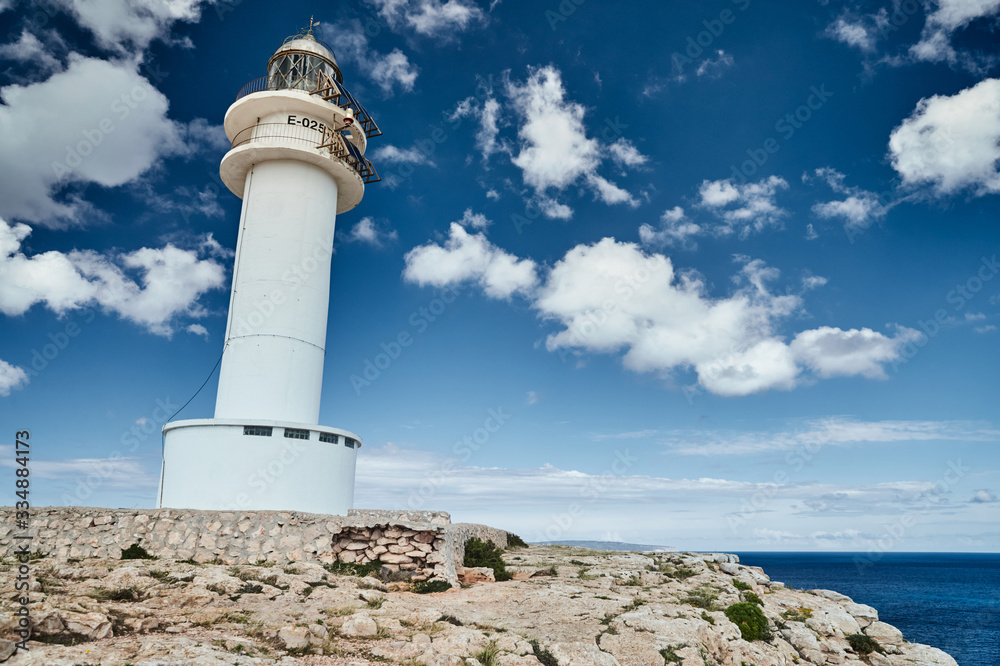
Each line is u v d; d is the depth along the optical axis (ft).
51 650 30.45
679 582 78.59
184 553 66.18
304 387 89.15
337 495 85.97
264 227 92.48
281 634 38.50
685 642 47.06
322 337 93.91
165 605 44.68
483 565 78.64
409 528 69.31
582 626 47.73
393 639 41.78
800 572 565.12
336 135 96.22
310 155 94.38
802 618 77.56
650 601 61.67
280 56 103.65
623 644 44.47
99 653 31.19
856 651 74.33
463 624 46.88
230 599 48.21
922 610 268.82
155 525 67.92
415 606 50.21
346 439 88.99
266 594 50.24
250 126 98.48
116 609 40.22
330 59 104.99
